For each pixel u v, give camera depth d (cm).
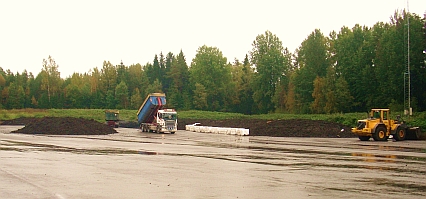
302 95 9644
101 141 3928
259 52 12212
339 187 1498
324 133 4825
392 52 7231
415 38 7012
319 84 8744
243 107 12150
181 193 1381
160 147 3250
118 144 3550
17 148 3061
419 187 1497
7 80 14250
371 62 8588
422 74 6894
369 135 4066
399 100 7144
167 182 1599
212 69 12119
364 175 1784
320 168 2012
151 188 1470
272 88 11250
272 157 2512
